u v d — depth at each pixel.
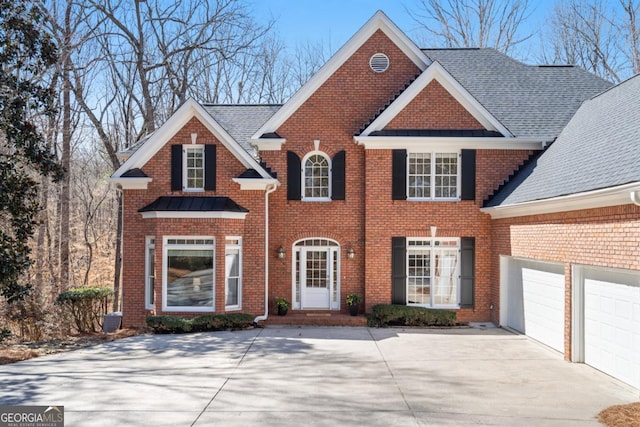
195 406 8.80
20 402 9.01
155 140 17.48
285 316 17.72
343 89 18.75
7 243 13.76
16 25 14.05
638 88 14.15
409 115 18.06
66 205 26.78
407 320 17.19
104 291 18.22
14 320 17.17
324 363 11.96
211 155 17.52
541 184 14.49
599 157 12.36
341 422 8.08
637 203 9.08
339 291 18.45
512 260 16.83
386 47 18.83
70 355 12.92
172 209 16.62
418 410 8.68
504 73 21.08
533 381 10.55
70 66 25.47
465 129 18.06
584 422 8.16
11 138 14.77
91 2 27.72
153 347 13.80
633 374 10.09
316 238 18.56
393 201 18.02
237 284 17.41
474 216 18.06
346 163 18.55
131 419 8.16
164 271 16.75
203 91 36.03
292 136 18.59
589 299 11.94
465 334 15.89
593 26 35.16
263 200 17.56
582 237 11.67
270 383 10.23
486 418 8.31
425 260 18.25
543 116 18.77
